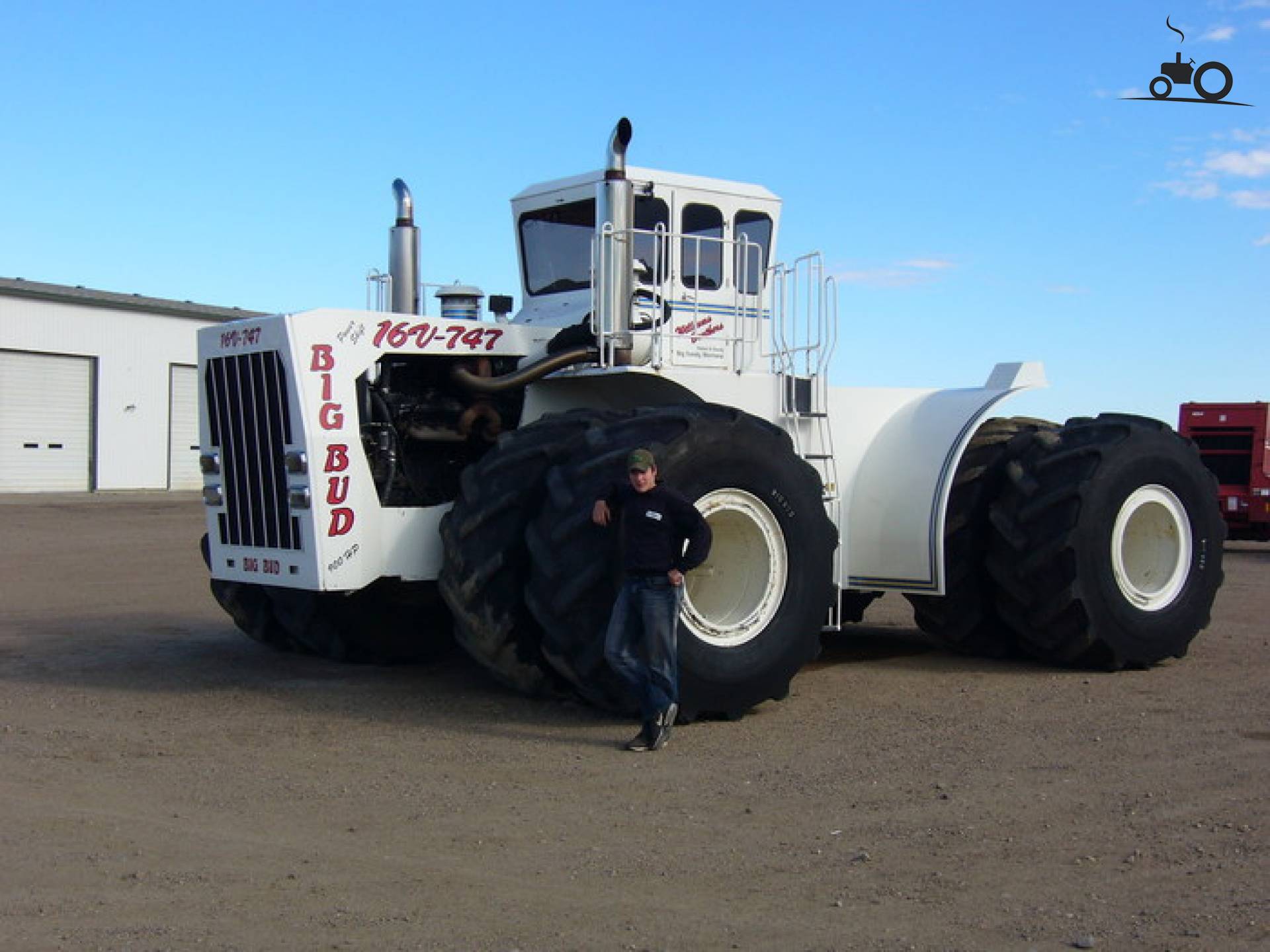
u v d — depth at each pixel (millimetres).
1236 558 18906
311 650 8891
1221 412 20859
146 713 7109
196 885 4387
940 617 8867
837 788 5613
